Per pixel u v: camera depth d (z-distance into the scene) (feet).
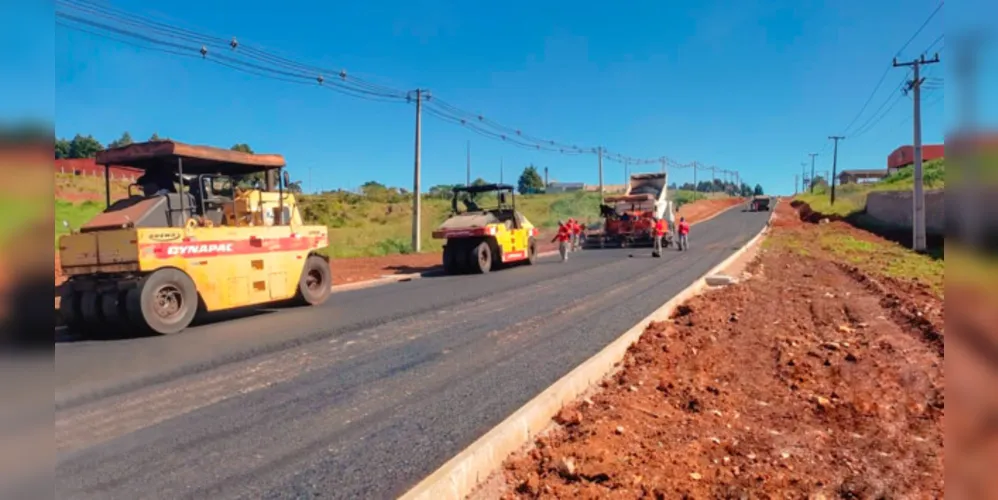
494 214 75.20
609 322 35.09
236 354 28.66
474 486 14.74
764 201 252.21
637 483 14.82
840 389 23.32
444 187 291.79
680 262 76.07
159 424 19.15
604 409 20.40
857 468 16.25
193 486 14.82
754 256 83.41
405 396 21.71
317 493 14.35
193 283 36.09
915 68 94.89
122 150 37.68
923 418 20.10
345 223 148.77
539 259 87.61
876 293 48.91
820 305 42.75
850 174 367.66
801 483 15.25
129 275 34.47
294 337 32.45
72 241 35.50
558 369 24.91
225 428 18.74
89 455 16.69
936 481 15.37
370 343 30.60
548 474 15.38
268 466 15.92
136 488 14.73
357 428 18.60
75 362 27.48
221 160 39.55
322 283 46.06
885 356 27.86
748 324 35.60
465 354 27.89
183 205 37.32
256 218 42.52
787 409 21.08
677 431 18.75
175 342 32.07
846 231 134.41
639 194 116.57
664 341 30.42
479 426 18.54
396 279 63.00
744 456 16.96
